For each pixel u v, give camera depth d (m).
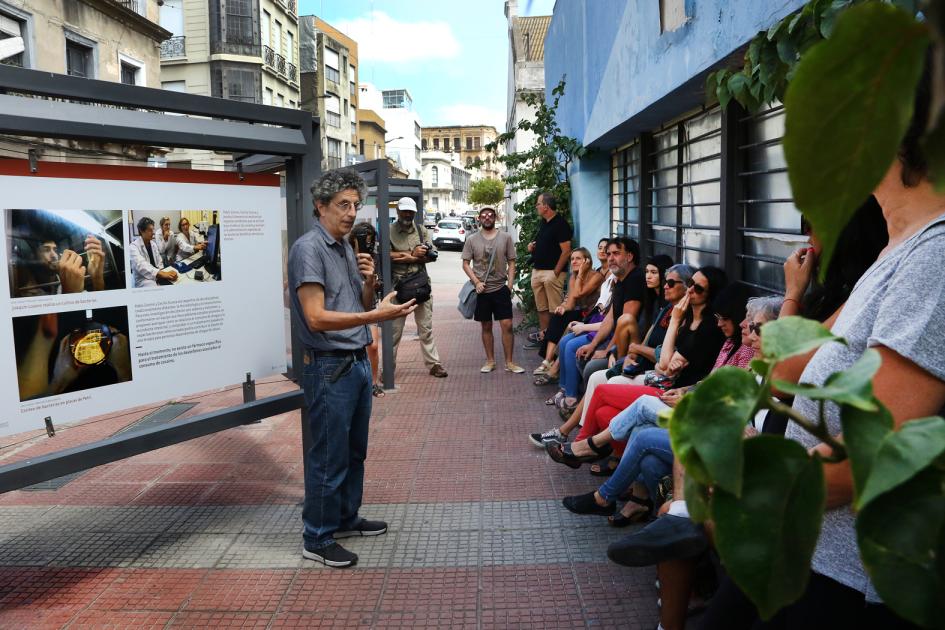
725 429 0.47
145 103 3.27
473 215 47.47
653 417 3.74
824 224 0.32
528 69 17.80
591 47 8.82
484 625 3.10
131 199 3.37
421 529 4.04
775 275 4.54
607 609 3.20
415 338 10.62
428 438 5.69
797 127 0.31
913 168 1.25
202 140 3.45
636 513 3.99
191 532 4.07
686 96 5.39
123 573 3.61
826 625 1.51
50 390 3.16
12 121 2.82
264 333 3.94
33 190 3.06
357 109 56.84
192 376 3.65
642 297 5.53
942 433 0.45
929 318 1.20
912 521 0.46
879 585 0.47
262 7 37.06
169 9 35.25
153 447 3.40
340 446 3.62
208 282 3.69
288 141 3.85
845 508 1.46
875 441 0.46
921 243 1.27
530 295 10.82
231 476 4.96
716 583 3.11
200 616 3.21
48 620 3.19
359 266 3.84
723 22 4.03
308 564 3.67
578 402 5.96
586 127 9.38
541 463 5.04
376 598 3.33
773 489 0.46
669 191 7.14
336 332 3.57
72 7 17.16
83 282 3.24
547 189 11.20
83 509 4.43
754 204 4.91
